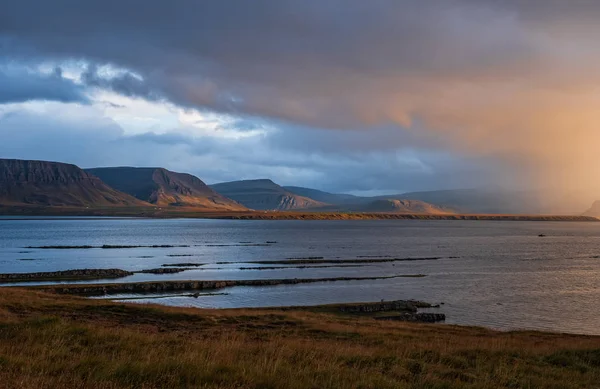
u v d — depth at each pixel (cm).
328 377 1284
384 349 2048
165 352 1576
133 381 1130
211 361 1356
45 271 9038
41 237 19962
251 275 8650
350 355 1736
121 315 3209
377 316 5222
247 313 3672
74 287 6512
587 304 6319
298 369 1345
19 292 4034
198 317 3291
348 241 19112
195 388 1090
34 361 1241
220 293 6731
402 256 12531
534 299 6631
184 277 8306
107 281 7688
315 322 3394
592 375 1692
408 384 1313
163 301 6038
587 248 16212
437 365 1641
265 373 1245
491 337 3341
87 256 12112
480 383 1386
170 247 15338
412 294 6875
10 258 11450
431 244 17638
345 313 5341
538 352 2173
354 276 8544
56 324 2034
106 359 1335
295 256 12462
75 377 1111
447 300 6456
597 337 3725
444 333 3378
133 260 11219
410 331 3347
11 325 1992
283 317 3531
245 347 1812
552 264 10975
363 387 1220
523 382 1445
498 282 8106
